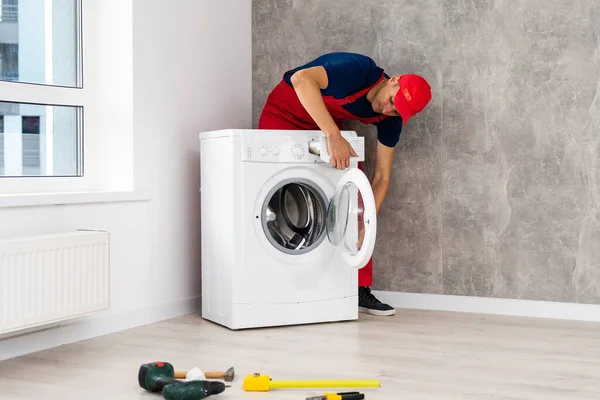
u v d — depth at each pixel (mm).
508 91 3283
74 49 3041
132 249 3057
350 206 2930
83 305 2602
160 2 3199
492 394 2043
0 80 2723
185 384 1957
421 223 3484
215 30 3586
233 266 2961
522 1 3240
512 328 2979
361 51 3617
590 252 3143
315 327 3025
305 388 2125
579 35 3137
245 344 2715
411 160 3494
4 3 2738
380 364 2393
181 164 3344
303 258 3064
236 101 3766
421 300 3490
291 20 3789
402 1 3504
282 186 3018
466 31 3361
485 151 3338
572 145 3164
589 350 2580
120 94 3068
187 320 3215
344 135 3059
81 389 2133
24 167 2834
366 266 3359
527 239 3264
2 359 2500
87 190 3068
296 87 2963
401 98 2943
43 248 2438
